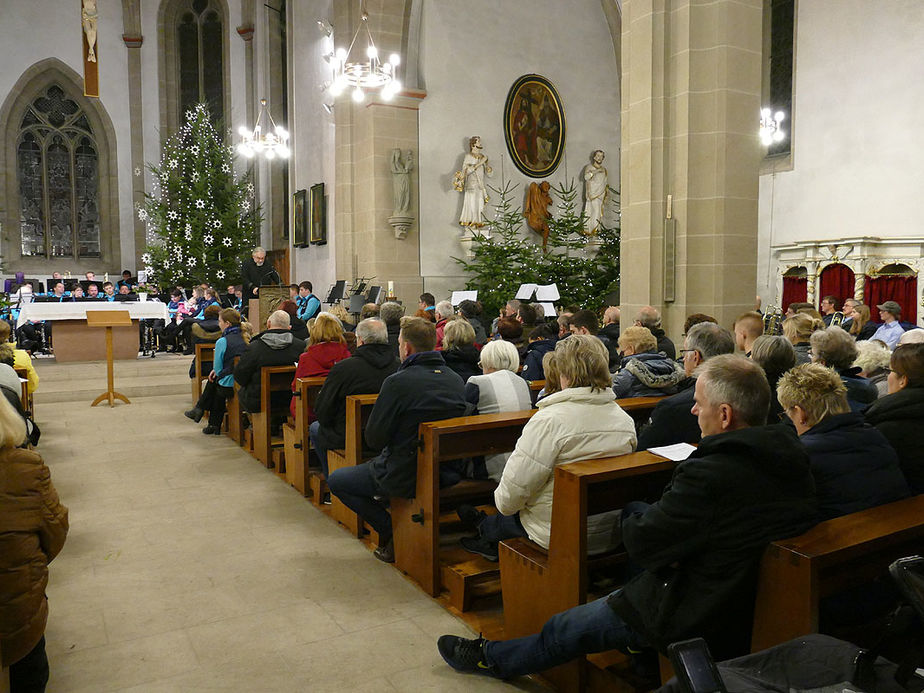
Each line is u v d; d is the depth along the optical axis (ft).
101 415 30.01
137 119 72.08
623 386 14.30
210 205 63.05
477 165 48.24
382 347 16.35
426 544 12.67
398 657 10.60
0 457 7.70
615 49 55.01
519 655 9.22
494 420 12.41
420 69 47.37
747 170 26.58
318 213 52.75
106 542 15.38
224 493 18.98
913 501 7.88
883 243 38.42
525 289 43.55
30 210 69.62
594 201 52.70
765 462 6.90
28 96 68.85
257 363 21.54
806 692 5.07
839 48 41.01
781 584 6.67
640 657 8.85
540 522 10.11
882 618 7.70
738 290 26.66
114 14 71.20
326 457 17.34
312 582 13.30
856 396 11.60
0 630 7.75
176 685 9.89
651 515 7.22
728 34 25.70
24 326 44.32
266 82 68.90
